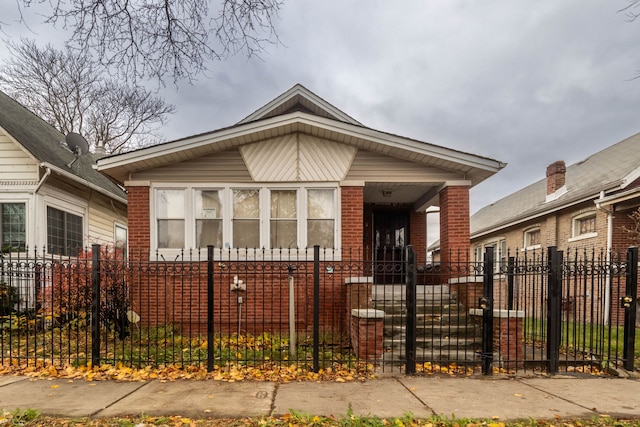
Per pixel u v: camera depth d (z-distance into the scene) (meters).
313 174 8.88
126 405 4.43
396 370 5.99
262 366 6.06
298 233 8.85
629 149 15.39
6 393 4.84
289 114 8.37
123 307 7.96
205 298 8.62
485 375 5.79
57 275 7.67
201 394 4.80
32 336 8.10
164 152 8.35
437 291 8.85
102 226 13.52
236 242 8.85
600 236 12.40
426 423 3.96
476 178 9.24
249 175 8.91
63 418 4.06
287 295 8.62
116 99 22.64
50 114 21.28
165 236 8.86
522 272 6.67
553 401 4.68
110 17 4.93
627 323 6.11
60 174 10.36
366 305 7.60
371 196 11.43
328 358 6.48
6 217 9.86
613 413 4.32
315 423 3.95
